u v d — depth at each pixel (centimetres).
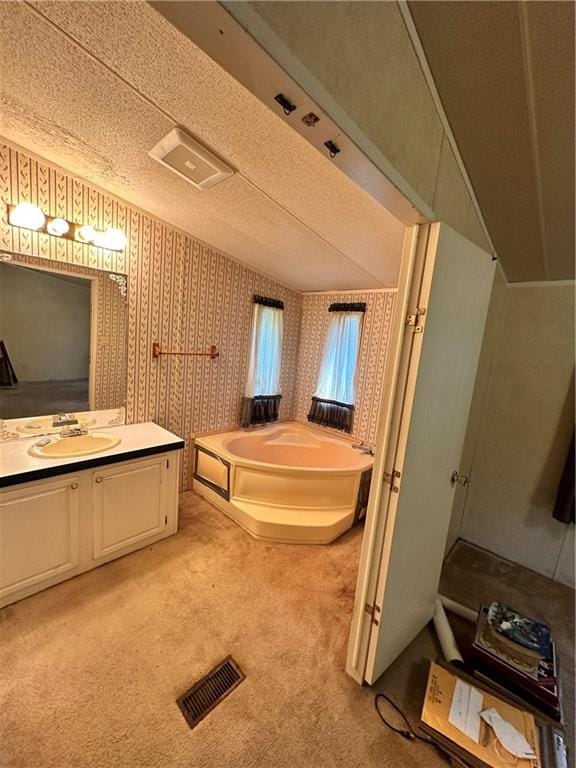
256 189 176
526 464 245
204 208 213
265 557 230
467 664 158
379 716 136
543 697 138
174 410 289
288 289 363
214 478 288
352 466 283
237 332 323
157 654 155
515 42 84
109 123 146
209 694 140
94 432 238
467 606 208
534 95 97
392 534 133
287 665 155
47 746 119
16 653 151
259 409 352
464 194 138
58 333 219
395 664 160
